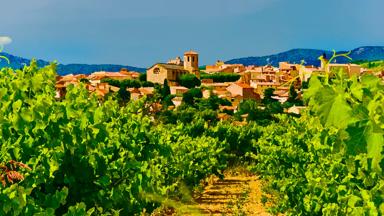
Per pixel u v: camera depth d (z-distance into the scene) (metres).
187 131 48.88
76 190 7.60
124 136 10.42
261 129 56.47
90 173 7.65
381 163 4.11
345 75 4.90
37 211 5.87
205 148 35.09
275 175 26.33
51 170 6.94
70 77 176.62
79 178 7.54
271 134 35.16
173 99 154.88
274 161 26.39
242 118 112.56
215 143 41.34
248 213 24.59
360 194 7.93
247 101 123.12
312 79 4.59
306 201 14.11
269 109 112.75
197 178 29.98
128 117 12.60
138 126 11.66
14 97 7.67
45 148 6.93
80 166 7.52
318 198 12.51
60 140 7.14
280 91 162.38
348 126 4.00
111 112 11.63
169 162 20.59
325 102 4.16
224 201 28.50
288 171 21.78
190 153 28.67
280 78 187.62
